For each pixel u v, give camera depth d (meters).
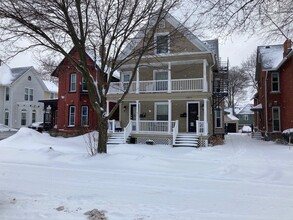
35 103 39.84
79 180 8.24
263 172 9.72
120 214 5.18
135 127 22.59
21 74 38.31
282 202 6.16
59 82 29.44
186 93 21.02
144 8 12.89
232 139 28.38
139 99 22.28
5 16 10.97
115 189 7.18
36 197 6.34
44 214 5.15
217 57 25.83
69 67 20.86
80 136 24.03
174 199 6.32
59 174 9.15
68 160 12.41
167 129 21.73
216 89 27.83
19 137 20.44
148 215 5.16
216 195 6.71
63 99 28.92
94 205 5.73
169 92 21.44
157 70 23.45
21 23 11.38
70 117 28.50
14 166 10.74
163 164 11.15
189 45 21.41
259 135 30.30
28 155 13.73
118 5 12.53
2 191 6.92
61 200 6.09
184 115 22.97
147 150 16.81
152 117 23.95
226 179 8.61
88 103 27.91
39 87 41.19
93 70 21.75
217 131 28.56
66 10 11.65
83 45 12.49
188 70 22.95
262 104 29.12
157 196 6.56
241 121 66.19
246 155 14.59
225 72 28.00
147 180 8.33
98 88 13.70
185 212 5.39
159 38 14.48
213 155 14.55
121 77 24.62
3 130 33.56
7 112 37.31
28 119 38.72
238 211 5.51
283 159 12.98
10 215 5.09
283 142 21.77
